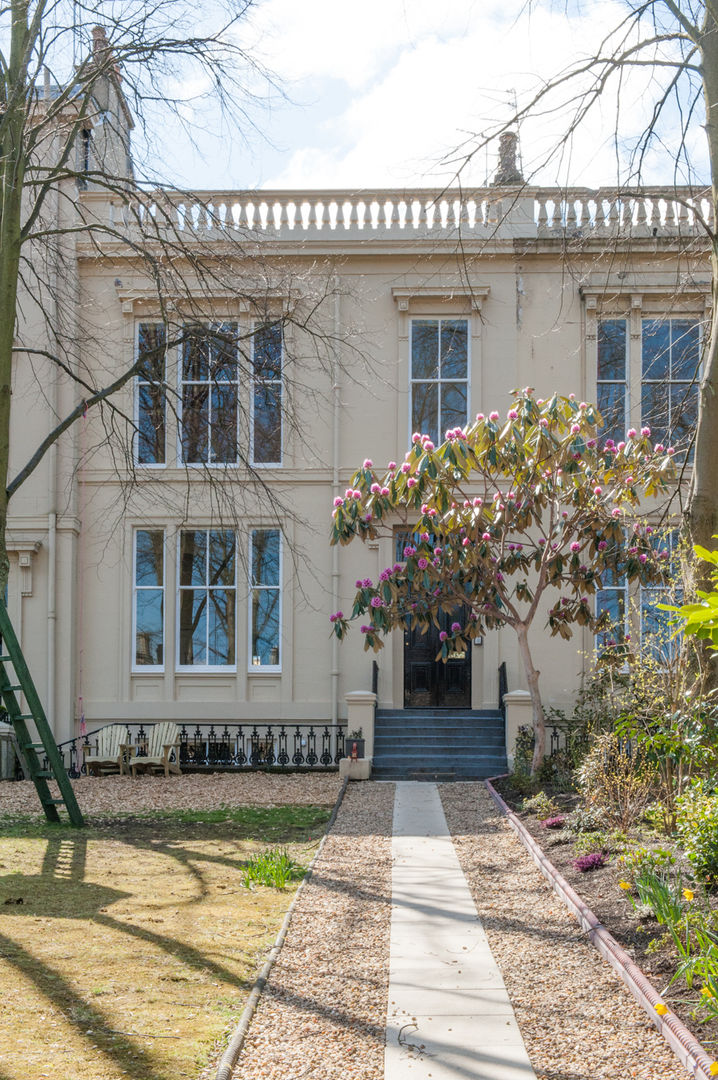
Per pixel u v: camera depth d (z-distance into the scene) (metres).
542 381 20.25
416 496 13.95
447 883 9.73
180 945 7.62
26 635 19.83
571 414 14.68
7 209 12.70
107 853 11.39
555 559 14.56
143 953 7.38
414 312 20.48
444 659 14.85
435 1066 5.46
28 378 20.11
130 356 20.33
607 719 14.48
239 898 9.22
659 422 19.88
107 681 20.16
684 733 9.12
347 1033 5.95
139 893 9.38
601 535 14.27
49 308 20.08
